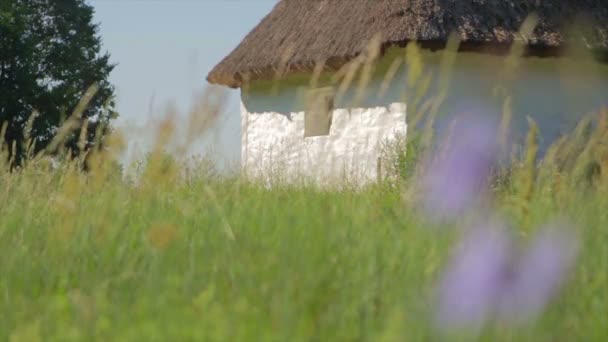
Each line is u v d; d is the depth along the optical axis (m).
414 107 21.34
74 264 17.03
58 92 129.00
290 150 35.94
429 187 20.75
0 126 127.50
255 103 70.44
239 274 15.31
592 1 64.19
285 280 13.77
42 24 136.38
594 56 59.50
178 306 13.51
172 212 21.20
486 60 58.47
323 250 14.93
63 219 19.11
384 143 52.41
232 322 12.55
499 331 11.96
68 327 13.08
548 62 60.22
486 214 18.73
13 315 14.21
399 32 56.38
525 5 60.91
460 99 57.56
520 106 59.22
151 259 16.58
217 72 71.75
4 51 128.62
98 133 22.31
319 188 25.33
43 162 25.47
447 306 11.99
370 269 14.52
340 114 61.31
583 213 19.41
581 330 13.23
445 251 15.45
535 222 18.19
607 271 15.52
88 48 138.12
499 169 24.88
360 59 19.77
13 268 17.09
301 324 12.37
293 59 63.22
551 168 22.34
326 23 64.69
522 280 12.09
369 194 24.56
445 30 56.53
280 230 17.30
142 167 21.34
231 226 19.00
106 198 20.45
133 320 13.13
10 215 22.25
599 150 22.70
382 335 11.78
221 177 25.08
